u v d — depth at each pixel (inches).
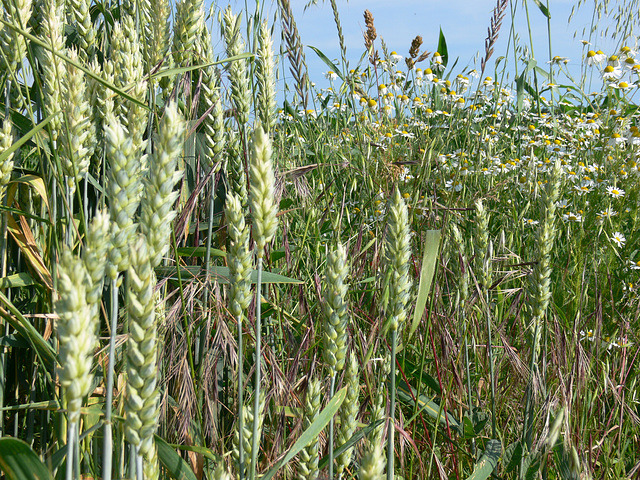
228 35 87.3
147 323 32.7
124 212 33.9
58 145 60.8
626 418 95.2
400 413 72.7
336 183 152.5
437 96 245.4
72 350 29.8
